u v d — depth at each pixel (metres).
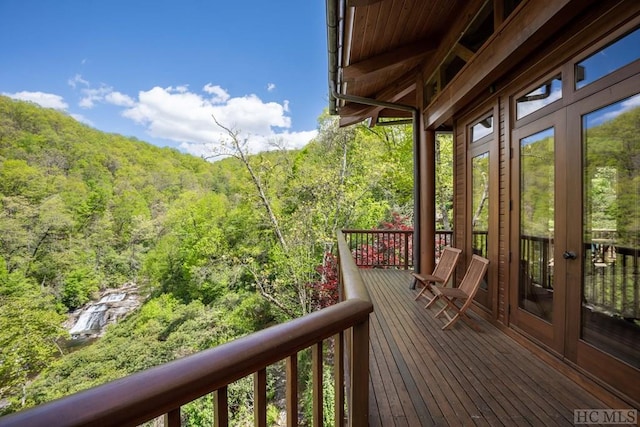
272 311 13.12
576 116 2.19
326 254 11.43
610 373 1.95
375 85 5.04
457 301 4.16
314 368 1.14
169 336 12.91
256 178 13.38
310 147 16.28
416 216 4.89
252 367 0.86
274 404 8.30
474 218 3.87
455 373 2.36
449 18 3.56
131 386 0.63
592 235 2.09
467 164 4.02
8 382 10.83
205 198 18.97
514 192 2.98
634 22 1.75
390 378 2.29
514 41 2.28
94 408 0.56
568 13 1.86
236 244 15.33
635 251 1.82
